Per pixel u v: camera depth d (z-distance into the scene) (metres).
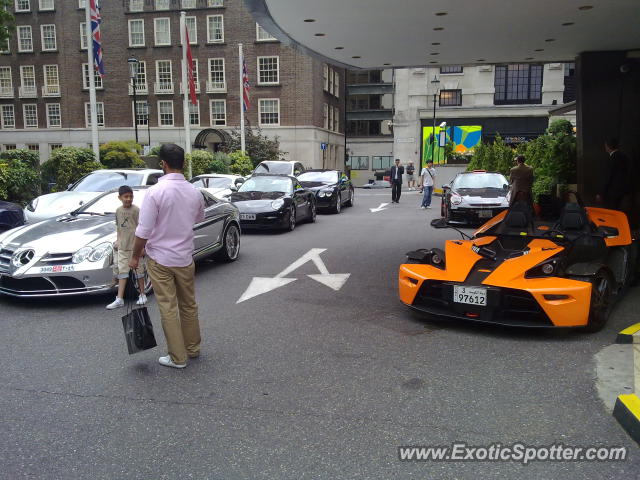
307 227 14.05
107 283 6.31
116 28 38.78
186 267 4.38
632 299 6.37
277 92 38.03
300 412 3.55
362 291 6.97
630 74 10.99
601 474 2.81
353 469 2.88
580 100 11.44
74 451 3.09
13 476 2.84
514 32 9.39
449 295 5.23
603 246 5.77
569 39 9.95
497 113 36.50
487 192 14.31
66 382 4.09
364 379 4.10
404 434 3.25
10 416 3.53
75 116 40.19
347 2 7.50
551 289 4.82
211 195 8.85
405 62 12.39
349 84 54.03
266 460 2.97
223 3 37.59
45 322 5.67
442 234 12.44
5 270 6.23
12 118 41.12
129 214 6.15
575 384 3.94
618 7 7.75
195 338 4.57
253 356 4.63
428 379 4.08
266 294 6.86
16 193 13.04
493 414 3.49
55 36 39.69
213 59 38.19
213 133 36.28
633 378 4.02
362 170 53.75
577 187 12.25
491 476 2.81
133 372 4.29
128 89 39.12
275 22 8.66
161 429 3.35
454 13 8.05
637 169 11.17
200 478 2.81
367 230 13.30
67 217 7.47
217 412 3.57
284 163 19.50
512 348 4.74
